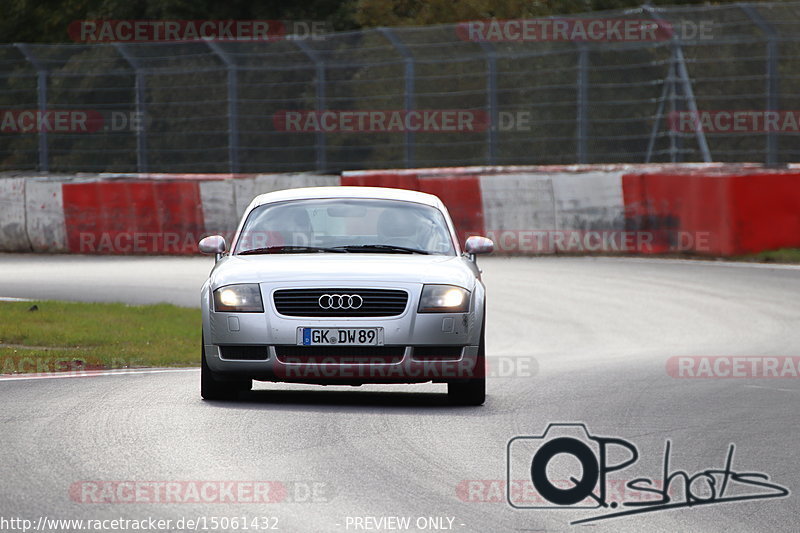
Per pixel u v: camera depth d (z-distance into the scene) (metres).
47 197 98.69
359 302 33.88
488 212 92.19
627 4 147.12
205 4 141.50
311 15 144.62
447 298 34.09
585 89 94.88
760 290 69.06
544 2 146.25
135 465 24.95
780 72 117.62
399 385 41.56
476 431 30.08
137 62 107.19
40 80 108.75
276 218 38.22
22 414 31.34
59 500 21.83
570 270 80.06
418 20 144.00
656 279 74.56
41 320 55.62
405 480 24.22
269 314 33.78
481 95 119.88
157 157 127.56
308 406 34.06
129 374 41.50
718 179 84.06
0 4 151.12
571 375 42.31
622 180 88.31
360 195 39.38
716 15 116.81
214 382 34.69
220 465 25.17
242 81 126.25
